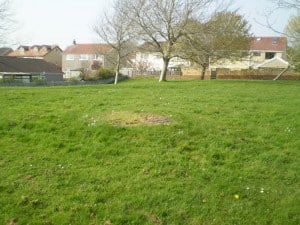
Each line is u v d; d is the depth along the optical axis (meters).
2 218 5.77
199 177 7.18
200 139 9.32
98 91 20.41
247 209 6.13
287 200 6.41
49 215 5.86
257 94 20.08
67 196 6.40
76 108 13.26
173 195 6.46
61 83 42.75
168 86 26.31
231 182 7.02
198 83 30.56
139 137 9.27
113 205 6.15
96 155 8.20
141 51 39.34
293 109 14.18
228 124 11.07
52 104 14.41
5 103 14.57
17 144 8.91
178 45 36.66
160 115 11.50
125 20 45.81
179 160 7.93
